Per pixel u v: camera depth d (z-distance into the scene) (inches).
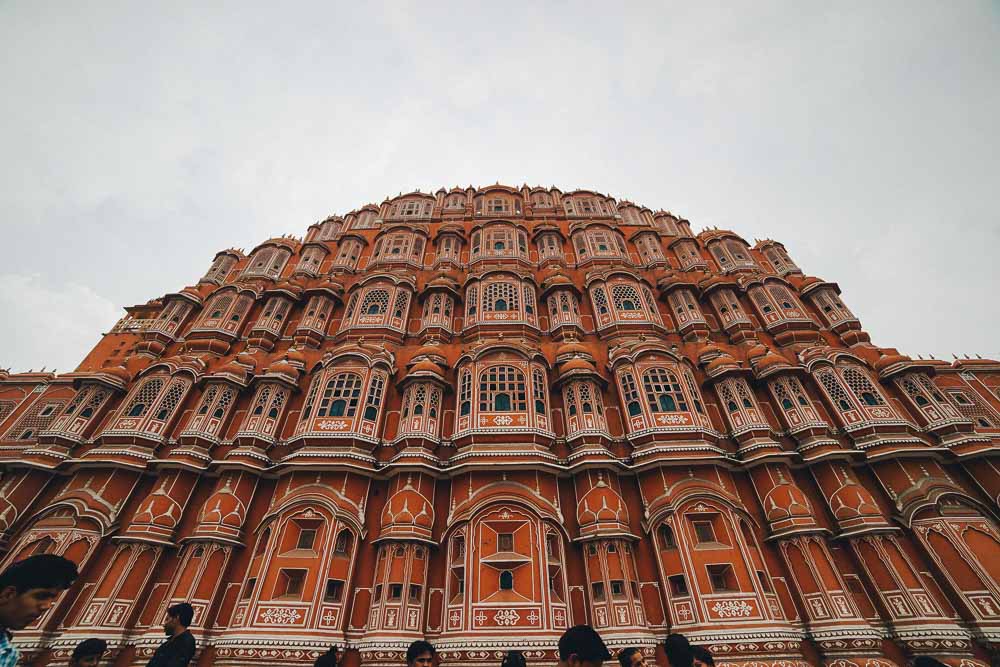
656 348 823.7
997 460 682.2
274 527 637.3
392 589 590.6
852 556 638.5
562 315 956.0
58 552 624.1
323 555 616.7
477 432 716.7
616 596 581.3
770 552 652.1
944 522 637.9
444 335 945.5
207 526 641.6
